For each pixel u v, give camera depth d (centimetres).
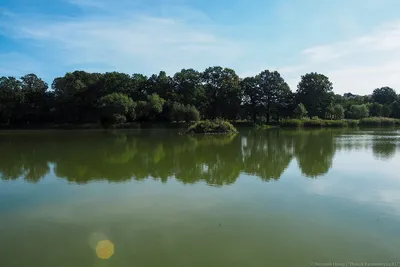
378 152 2547
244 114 9075
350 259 765
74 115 7812
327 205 1158
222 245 840
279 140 3825
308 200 1219
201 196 1286
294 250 811
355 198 1244
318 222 993
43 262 768
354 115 9462
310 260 762
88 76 8450
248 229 942
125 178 1644
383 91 11875
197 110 7950
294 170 1809
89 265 748
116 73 8494
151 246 839
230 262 754
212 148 3011
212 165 2011
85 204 1205
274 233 914
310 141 3628
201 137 4538
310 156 2359
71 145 3388
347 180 1547
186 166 1989
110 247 837
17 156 2520
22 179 1656
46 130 6662
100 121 7344
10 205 1211
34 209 1159
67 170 1888
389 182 1503
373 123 8062
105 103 7038
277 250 812
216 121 5600
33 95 8181
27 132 5938
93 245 852
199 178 1620
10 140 4094
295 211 1094
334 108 8938
